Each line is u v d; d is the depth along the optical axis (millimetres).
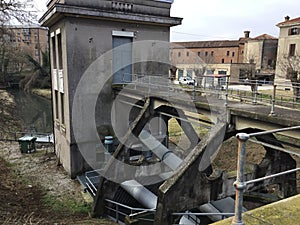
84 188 11648
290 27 31844
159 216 7238
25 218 8484
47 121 28906
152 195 10266
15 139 20281
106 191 10445
